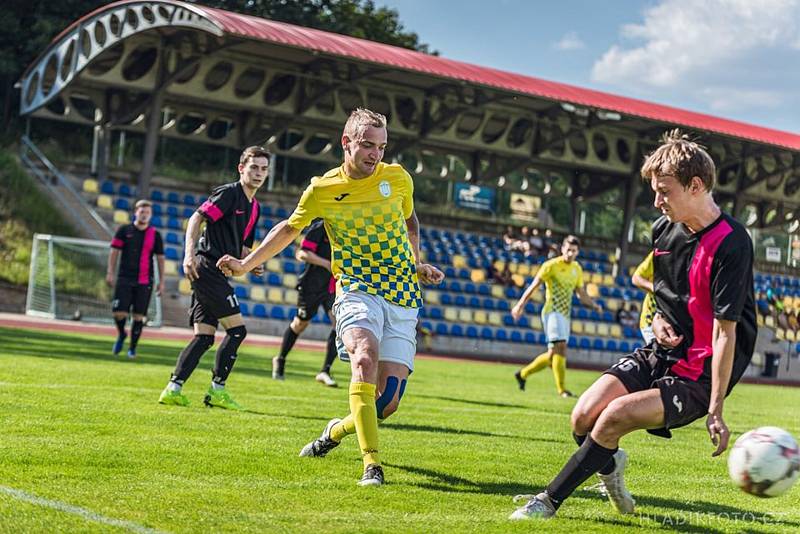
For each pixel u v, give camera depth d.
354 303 5.26
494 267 32.56
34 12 37.03
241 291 26.66
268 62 27.91
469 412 9.98
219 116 31.44
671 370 4.40
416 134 31.23
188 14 23.06
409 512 4.51
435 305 30.73
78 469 5.02
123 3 24.22
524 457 6.68
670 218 4.31
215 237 8.02
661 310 4.48
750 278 4.26
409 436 7.42
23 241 25.75
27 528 3.74
